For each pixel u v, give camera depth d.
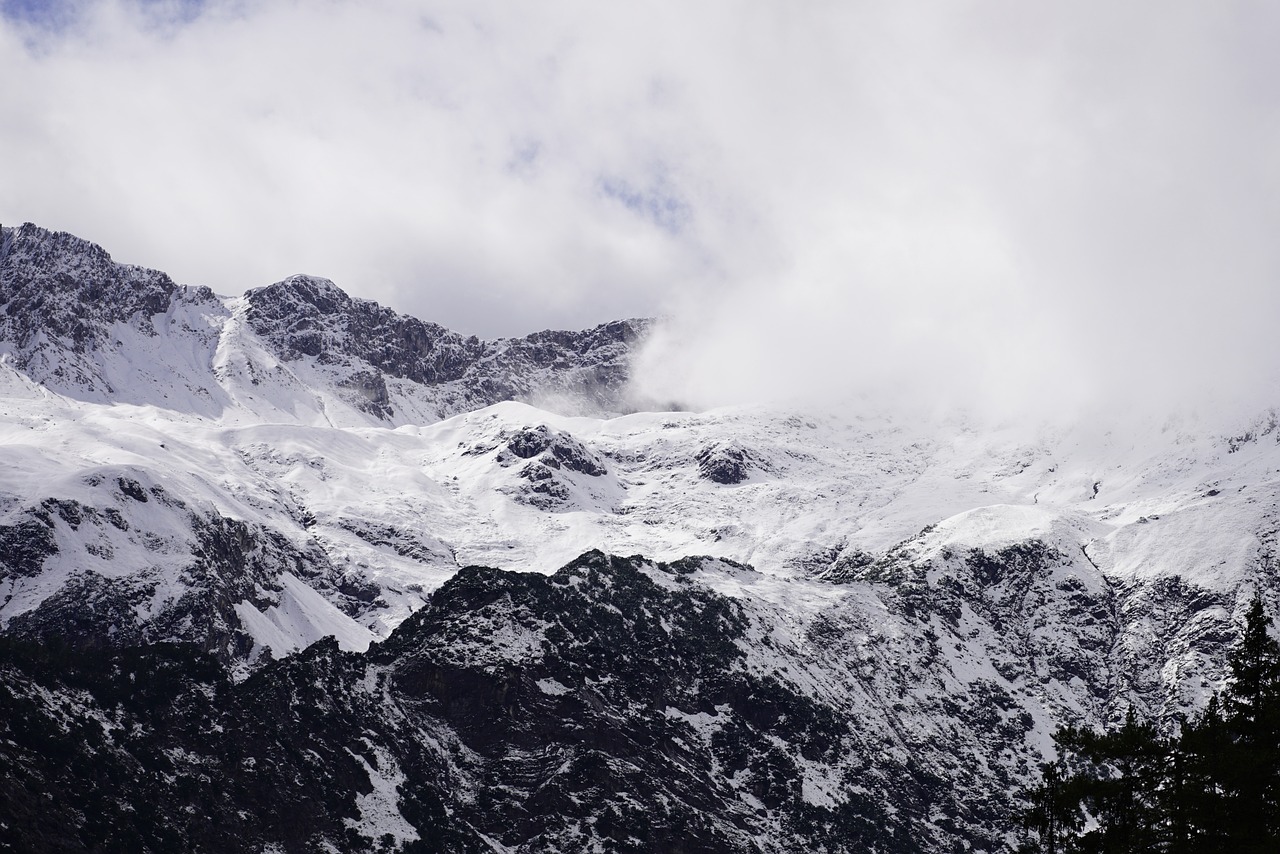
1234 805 98.56
